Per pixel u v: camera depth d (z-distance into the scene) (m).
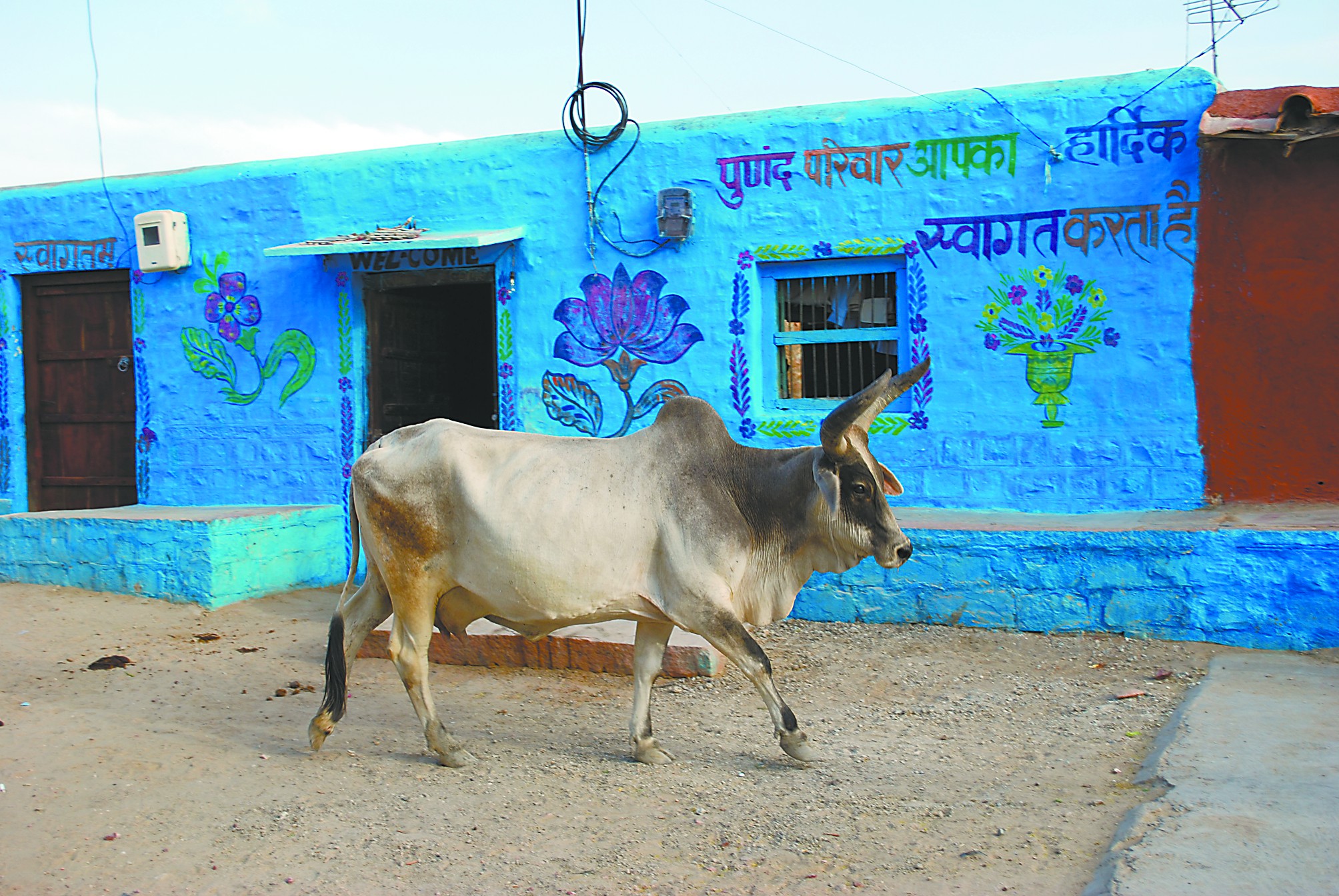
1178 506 7.32
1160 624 6.50
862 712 5.54
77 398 10.31
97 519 8.48
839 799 4.21
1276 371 7.11
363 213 9.21
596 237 8.55
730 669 6.34
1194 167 7.21
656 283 8.41
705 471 4.75
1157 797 3.95
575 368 8.65
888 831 3.85
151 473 9.88
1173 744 4.47
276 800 4.38
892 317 8.07
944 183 7.75
